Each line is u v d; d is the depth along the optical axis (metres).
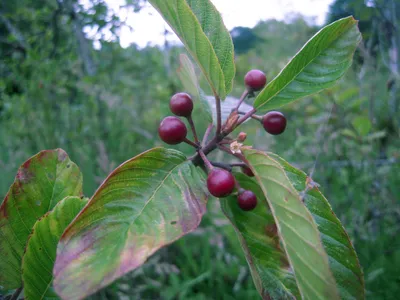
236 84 0.52
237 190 0.11
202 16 0.10
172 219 0.08
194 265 0.26
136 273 0.27
